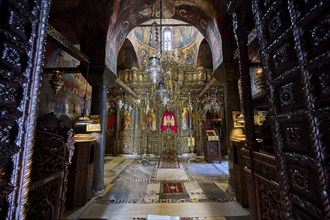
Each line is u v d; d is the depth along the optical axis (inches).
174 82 450.9
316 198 36.9
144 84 450.3
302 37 40.8
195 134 440.5
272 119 54.9
